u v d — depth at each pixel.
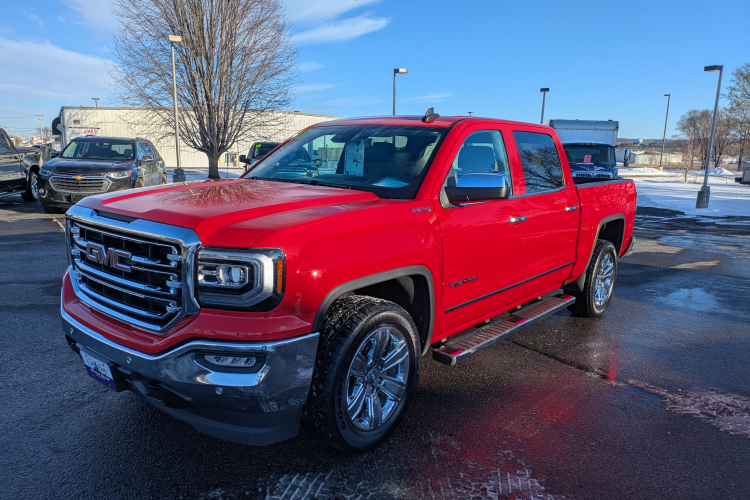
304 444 3.02
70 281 3.07
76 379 3.74
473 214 3.45
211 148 24.83
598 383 3.98
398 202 3.06
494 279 3.75
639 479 2.78
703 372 4.24
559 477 2.78
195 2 22.83
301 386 2.48
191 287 2.35
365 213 2.81
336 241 2.59
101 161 12.49
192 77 23.92
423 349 3.29
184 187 3.35
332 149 3.75
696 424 3.39
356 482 2.68
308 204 2.85
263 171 3.98
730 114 43.34
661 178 40.44
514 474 2.79
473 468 2.83
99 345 2.64
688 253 9.76
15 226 10.51
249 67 23.97
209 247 2.35
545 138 4.54
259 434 2.54
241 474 2.72
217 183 3.58
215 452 2.91
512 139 4.07
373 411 2.91
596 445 3.10
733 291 6.93
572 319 5.59
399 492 2.61
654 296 6.61
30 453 2.84
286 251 2.38
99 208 2.83
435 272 3.17
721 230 13.02
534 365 4.30
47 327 4.73
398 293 3.19
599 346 4.78
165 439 3.02
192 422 2.59
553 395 3.75
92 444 2.94
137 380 2.53
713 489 2.72
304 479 2.69
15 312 5.11
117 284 2.68
